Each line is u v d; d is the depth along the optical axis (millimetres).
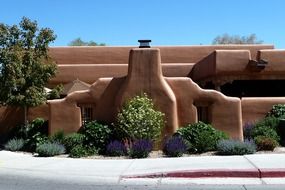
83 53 31156
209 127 18250
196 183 11508
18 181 12266
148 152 16766
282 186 10898
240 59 24453
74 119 19922
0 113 24078
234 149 16438
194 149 17125
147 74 19469
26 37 21297
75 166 14602
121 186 11266
